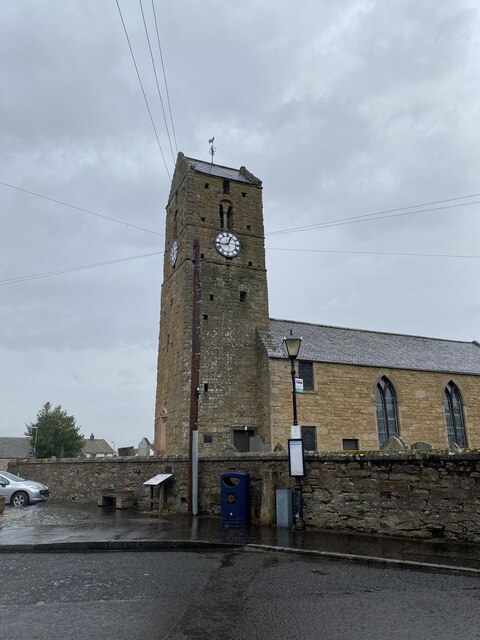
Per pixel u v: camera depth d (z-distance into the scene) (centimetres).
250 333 2870
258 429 2669
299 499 1229
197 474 1605
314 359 2762
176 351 2820
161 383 3059
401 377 3028
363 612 608
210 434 2545
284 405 2608
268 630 554
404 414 2964
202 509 1589
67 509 1816
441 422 3073
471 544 970
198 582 755
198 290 1889
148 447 2605
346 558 902
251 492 1402
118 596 687
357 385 2856
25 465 2617
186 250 2872
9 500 2050
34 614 613
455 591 688
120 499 1809
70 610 627
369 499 1144
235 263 2983
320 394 2720
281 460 1345
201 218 2972
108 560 933
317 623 573
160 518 1486
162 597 680
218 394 2645
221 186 3130
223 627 564
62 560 940
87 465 2167
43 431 6006
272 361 2658
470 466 1002
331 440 2666
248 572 815
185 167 3139
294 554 959
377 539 1056
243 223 3120
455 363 3466
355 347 3206
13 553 1020
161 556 968
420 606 627
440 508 1033
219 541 1070
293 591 700
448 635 531
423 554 891
